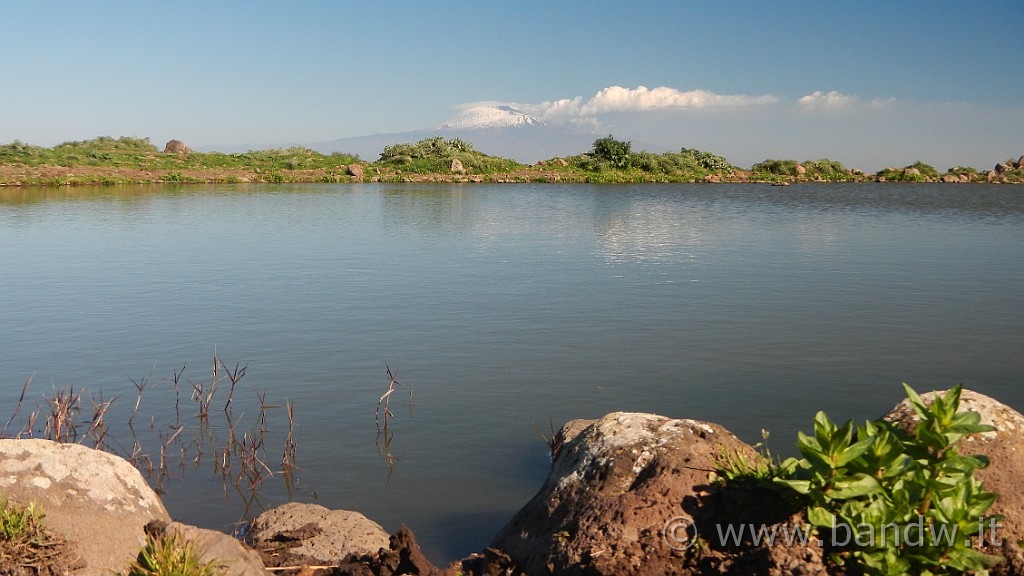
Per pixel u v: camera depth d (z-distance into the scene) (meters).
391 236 32.56
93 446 9.79
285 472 9.08
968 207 54.41
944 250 29.41
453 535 7.59
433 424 10.56
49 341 14.89
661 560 5.27
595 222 39.72
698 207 51.78
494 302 18.59
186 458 9.48
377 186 72.94
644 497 5.69
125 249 28.00
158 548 5.40
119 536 5.61
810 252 28.47
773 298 19.11
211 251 27.64
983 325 16.17
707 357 13.74
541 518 6.27
